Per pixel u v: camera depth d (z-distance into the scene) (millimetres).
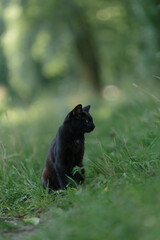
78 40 29531
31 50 30172
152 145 7227
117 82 28984
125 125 10422
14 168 8195
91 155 8836
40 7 27375
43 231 4727
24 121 16766
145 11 15641
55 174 7281
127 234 3822
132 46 23031
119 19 26156
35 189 7012
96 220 4324
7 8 27578
